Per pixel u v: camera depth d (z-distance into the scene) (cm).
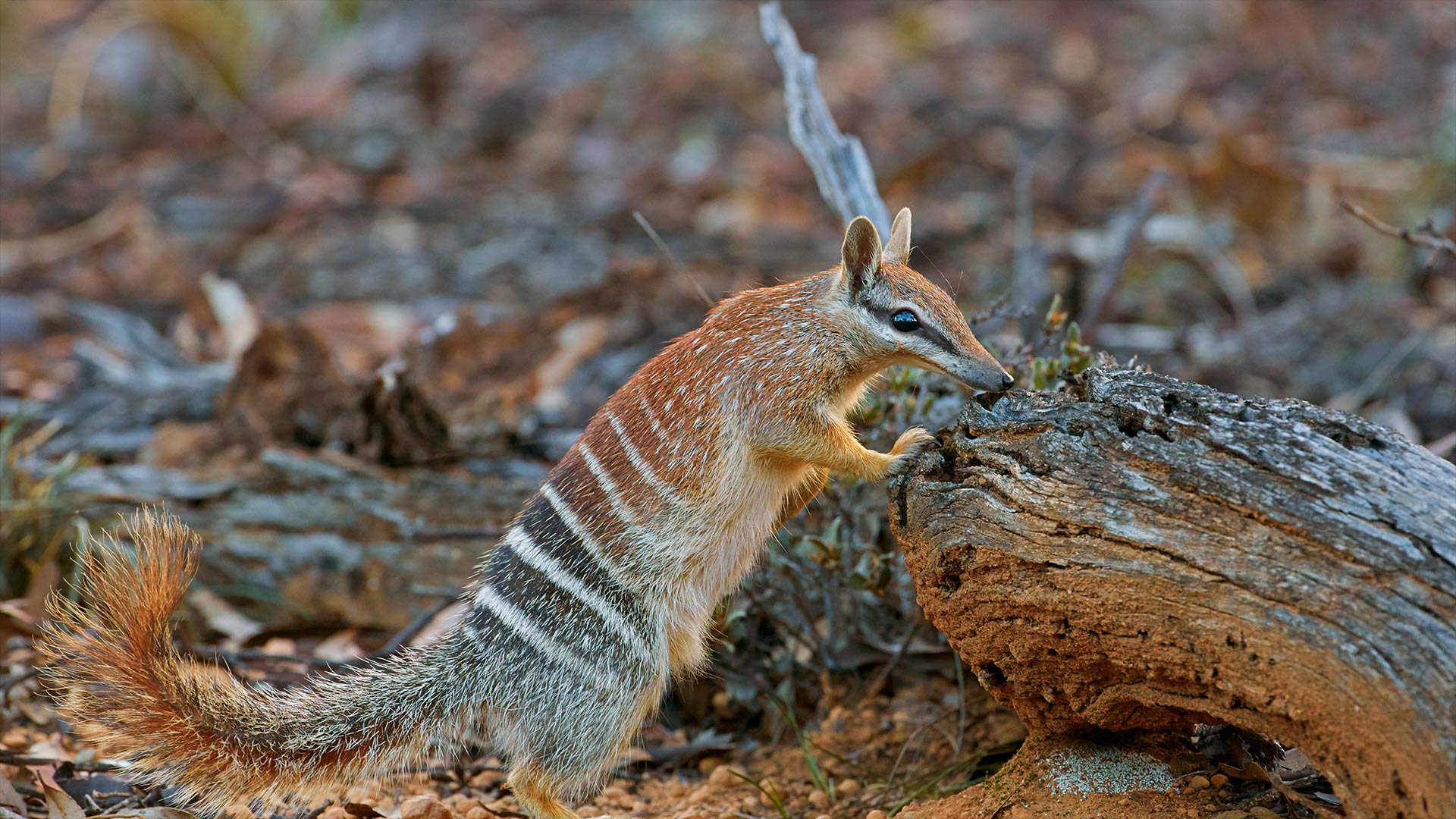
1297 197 1869
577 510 791
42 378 1501
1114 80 2544
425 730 781
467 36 2844
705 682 1027
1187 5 2819
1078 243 1773
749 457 789
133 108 2605
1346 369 1488
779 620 1005
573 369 1431
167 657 766
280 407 1234
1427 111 2078
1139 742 750
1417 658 575
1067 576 668
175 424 1275
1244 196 1891
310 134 2523
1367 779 593
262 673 1034
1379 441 626
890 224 1195
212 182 2305
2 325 1638
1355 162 2030
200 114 2600
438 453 1192
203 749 750
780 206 2116
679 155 2345
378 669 793
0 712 936
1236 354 1501
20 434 1346
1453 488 605
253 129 2538
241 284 1917
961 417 727
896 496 744
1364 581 594
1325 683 595
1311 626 599
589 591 783
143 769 760
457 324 1337
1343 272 1773
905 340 772
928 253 1895
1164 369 1442
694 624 809
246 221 2116
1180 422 652
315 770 770
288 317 1736
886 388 982
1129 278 1722
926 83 2547
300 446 1227
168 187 2273
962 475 712
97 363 1516
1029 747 771
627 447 795
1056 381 766
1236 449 634
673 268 1756
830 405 792
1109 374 686
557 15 2964
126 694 742
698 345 806
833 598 1000
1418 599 583
